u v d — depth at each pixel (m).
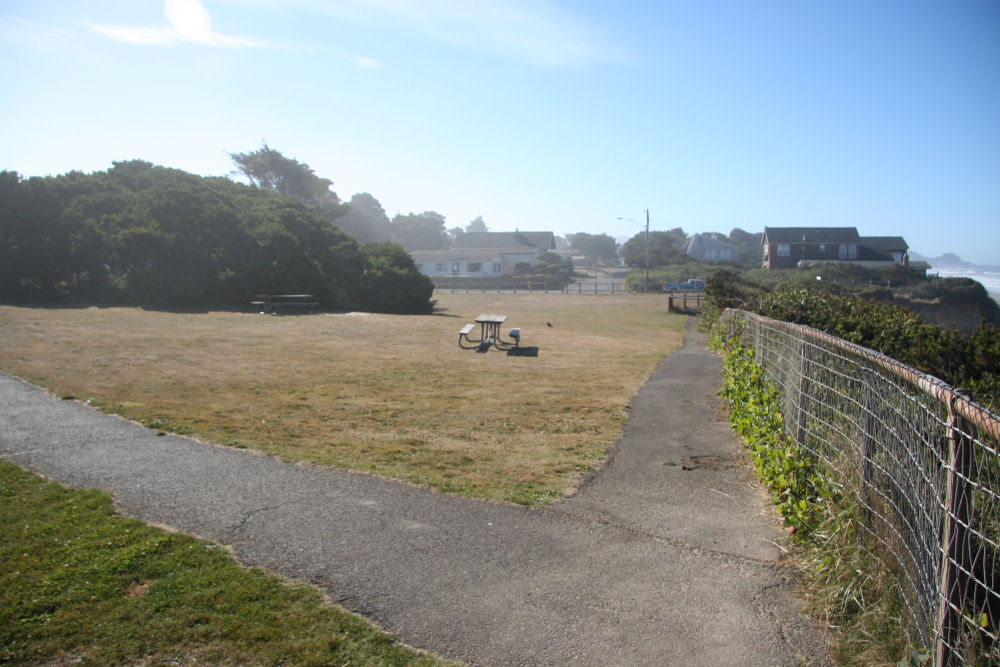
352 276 28.08
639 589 3.73
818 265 63.91
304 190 70.62
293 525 4.44
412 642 3.18
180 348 12.97
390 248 31.45
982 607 2.48
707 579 3.86
